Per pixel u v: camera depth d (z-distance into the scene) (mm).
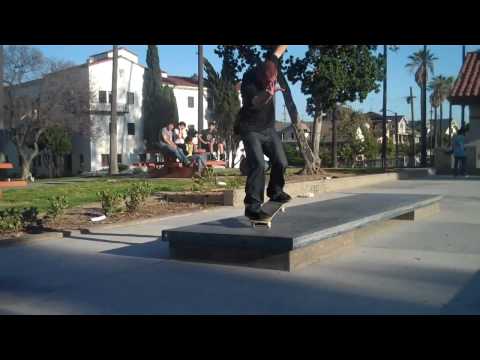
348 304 4840
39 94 41062
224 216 10672
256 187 6246
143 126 54844
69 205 11461
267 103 6277
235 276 5914
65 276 6137
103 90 51812
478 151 23203
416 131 114688
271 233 5852
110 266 6594
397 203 8828
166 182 16328
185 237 6238
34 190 14820
